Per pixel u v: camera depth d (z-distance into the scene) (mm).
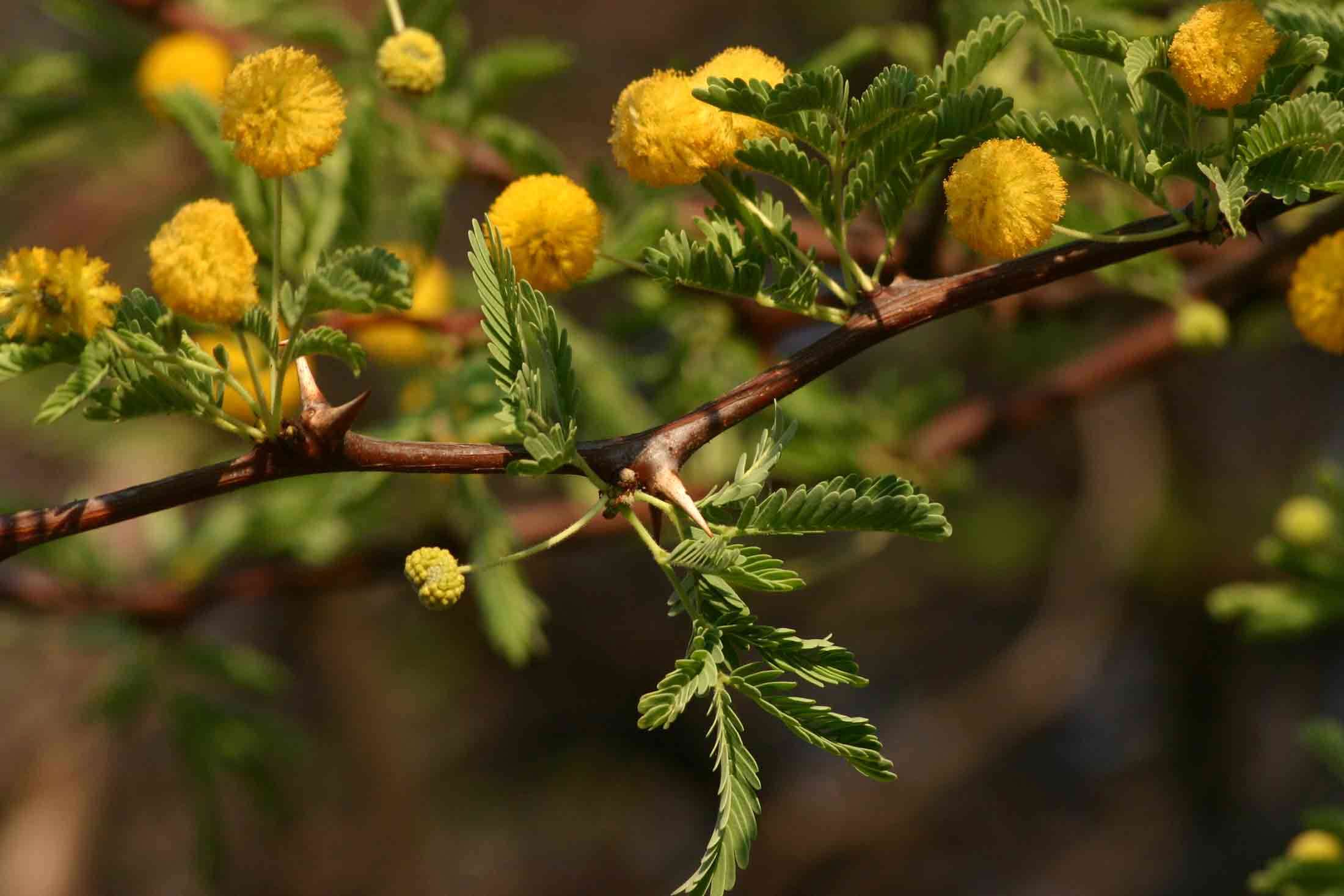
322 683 1993
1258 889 585
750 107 479
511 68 708
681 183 492
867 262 613
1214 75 481
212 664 831
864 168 489
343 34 730
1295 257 602
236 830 2047
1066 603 1995
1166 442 1951
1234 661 2088
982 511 2078
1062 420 1889
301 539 791
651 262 492
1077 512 1955
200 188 1027
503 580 647
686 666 475
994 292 493
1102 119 503
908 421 845
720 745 478
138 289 482
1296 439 1995
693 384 780
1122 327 1128
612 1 1704
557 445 482
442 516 727
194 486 485
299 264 577
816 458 772
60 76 853
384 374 1230
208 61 714
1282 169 483
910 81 480
